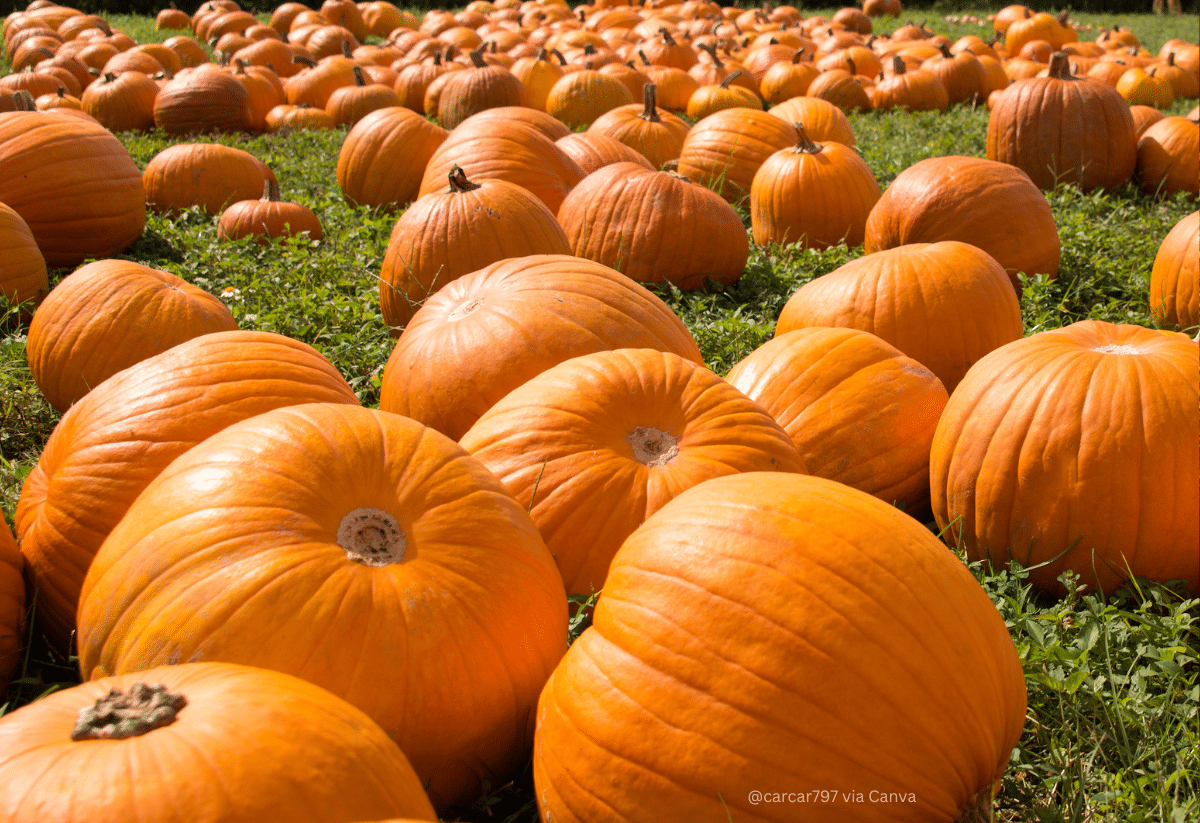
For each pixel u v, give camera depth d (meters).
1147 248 7.62
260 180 9.31
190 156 8.98
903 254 5.24
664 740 2.12
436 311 4.27
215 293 6.53
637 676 2.20
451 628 2.37
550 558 2.69
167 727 1.87
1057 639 3.17
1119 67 16.56
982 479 3.66
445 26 23.08
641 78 14.34
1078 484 3.44
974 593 2.39
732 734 2.08
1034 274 6.68
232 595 2.28
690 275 6.57
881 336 5.02
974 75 16.17
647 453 3.19
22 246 6.29
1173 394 3.43
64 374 4.70
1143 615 3.29
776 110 11.24
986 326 5.03
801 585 2.19
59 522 3.11
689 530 2.38
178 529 2.40
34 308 6.34
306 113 13.91
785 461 3.26
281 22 24.09
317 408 2.72
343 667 2.27
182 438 3.15
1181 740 2.81
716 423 3.25
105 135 7.72
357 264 7.18
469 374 3.85
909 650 2.17
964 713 2.19
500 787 2.67
